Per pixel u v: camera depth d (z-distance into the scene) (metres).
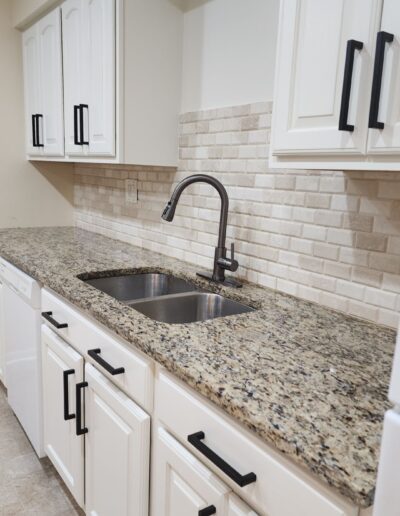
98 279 1.74
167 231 2.07
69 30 2.04
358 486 0.57
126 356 1.12
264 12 1.51
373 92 0.82
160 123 1.87
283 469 0.70
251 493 0.77
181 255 2.00
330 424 0.72
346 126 0.88
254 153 1.57
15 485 1.79
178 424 0.95
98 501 1.36
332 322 1.24
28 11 2.34
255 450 0.75
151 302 1.53
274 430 0.69
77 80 2.02
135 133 1.81
